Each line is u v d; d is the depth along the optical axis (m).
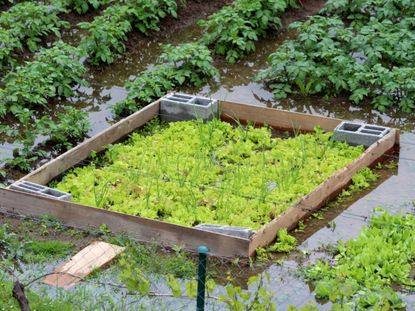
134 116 13.76
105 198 11.66
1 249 10.79
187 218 11.30
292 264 10.58
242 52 16.56
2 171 12.52
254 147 13.32
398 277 10.24
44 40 16.83
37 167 13.02
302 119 13.77
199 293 8.38
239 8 16.83
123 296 9.60
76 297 9.64
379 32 15.70
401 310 9.72
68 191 11.98
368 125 13.37
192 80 15.48
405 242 10.81
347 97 15.07
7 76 14.87
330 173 12.36
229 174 12.37
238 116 14.14
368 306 9.67
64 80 15.11
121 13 16.61
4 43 15.79
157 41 17.17
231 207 11.52
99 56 16.00
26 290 9.55
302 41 15.91
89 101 15.10
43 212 11.39
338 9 17.56
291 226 11.27
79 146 12.79
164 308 9.48
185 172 12.32
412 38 15.48
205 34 16.64
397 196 12.10
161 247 10.81
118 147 13.09
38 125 13.45
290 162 12.66
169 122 14.24
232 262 10.48
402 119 14.45
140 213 11.34
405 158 13.13
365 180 12.42
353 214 11.66
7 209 11.58
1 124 13.99
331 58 15.35
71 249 10.81
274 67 15.11
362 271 10.23
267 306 8.86
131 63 16.42
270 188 12.14
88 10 17.81
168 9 17.39
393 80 14.52
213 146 13.23
